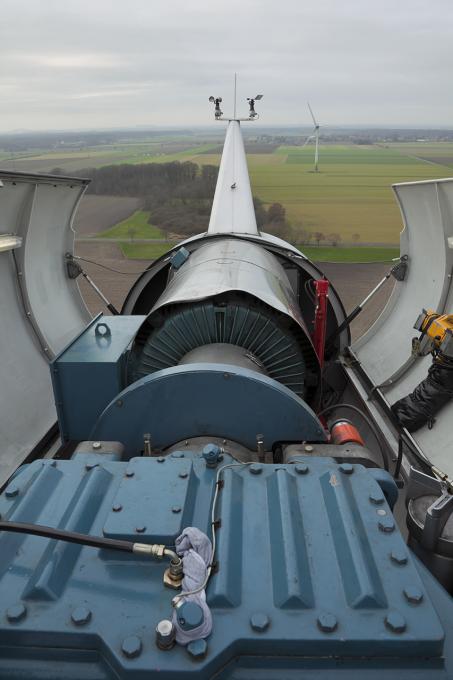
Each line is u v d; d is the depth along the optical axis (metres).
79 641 1.43
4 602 1.50
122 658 1.37
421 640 1.39
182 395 2.72
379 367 5.58
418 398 4.51
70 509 1.84
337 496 1.85
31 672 1.43
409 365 5.19
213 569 1.57
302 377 3.32
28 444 4.54
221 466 2.08
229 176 6.89
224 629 1.42
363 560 1.59
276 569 1.58
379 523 1.74
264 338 3.27
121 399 2.74
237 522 1.75
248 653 1.42
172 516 1.78
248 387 2.69
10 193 4.50
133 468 2.03
